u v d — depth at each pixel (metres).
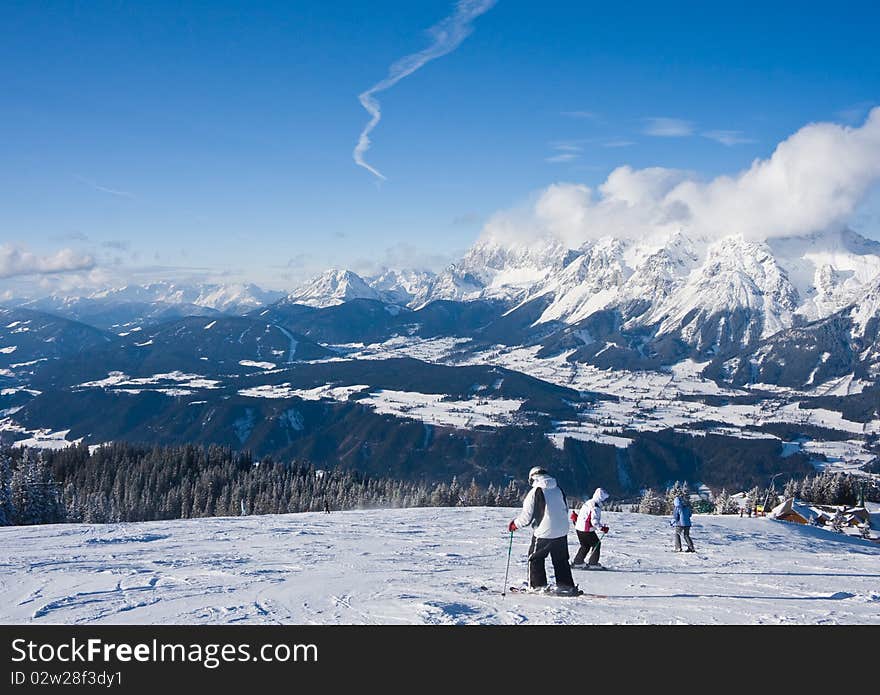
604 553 17.17
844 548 25.38
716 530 27.89
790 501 61.00
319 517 28.59
